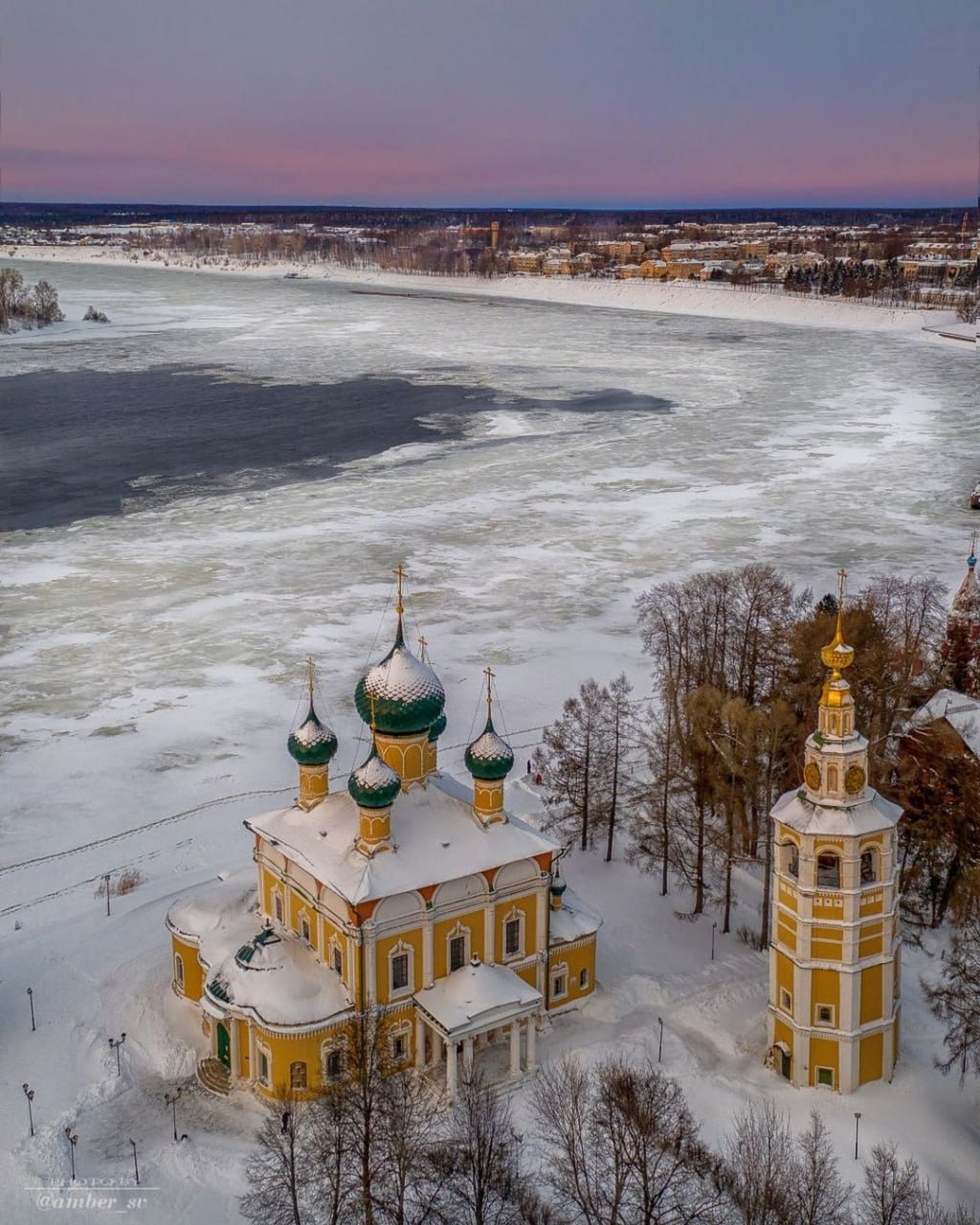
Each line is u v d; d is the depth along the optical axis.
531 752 104.56
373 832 62.06
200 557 165.75
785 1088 60.69
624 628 138.38
